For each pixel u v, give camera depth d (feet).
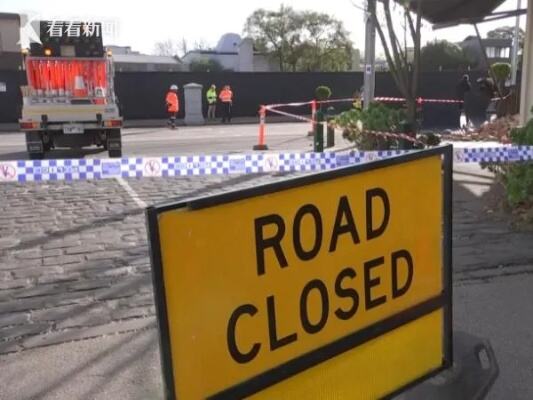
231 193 6.28
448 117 66.64
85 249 18.79
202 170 20.33
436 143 31.37
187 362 6.15
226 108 87.40
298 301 7.07
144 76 89.71
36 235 20.57
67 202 26.20
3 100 81.41
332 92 97.60
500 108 54.34
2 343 12.26
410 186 8.11
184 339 6.10
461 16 40.45
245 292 6.55
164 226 5.84
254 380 6.72
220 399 6.44
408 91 34.30
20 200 26.73
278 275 6.84
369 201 7.66
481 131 43.91
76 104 44.45
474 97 64.23
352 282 7.61
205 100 93.56
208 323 6.27
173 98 75.41
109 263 17.37
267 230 6.67
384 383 8.14
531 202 21.62
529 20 31.14
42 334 12.69
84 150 49.11
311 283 7.17
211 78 93.04
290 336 7.04
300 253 7.02
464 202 24.54
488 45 141.69
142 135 65.10
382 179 7.76
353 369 7.77
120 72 88.58
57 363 11.45
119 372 11.12
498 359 11.57
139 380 10.84
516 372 11.10
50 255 18.21
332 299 7.42
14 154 47.98
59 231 21.09
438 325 8.76
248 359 6.66
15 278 16.16
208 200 6.11
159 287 5.85
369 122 34.76
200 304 6.18
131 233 20.68
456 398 9.07
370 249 7.76
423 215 8.33
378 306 7.95
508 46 142.41
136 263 17.34
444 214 8.59
